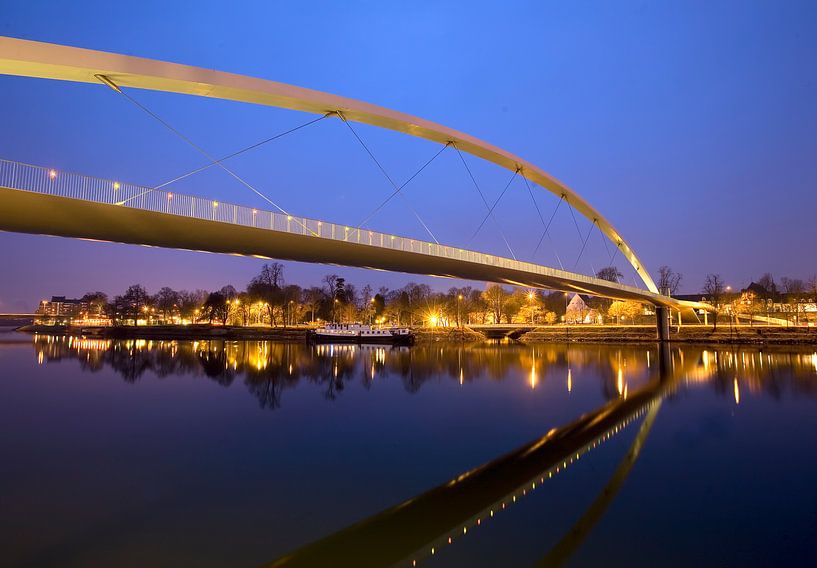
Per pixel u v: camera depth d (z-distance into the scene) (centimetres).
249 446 1562
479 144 3581
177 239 2305
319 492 1163
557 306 13138
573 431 1794
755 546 877
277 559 831
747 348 6016
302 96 2291
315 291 11969
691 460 1420
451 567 808
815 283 8356
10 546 861
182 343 7488
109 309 12675
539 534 940
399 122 2919
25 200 1619
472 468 1356
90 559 819
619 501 1107
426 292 12675
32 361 4212
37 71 1522
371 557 843
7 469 1296
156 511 1034
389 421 1955
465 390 2780
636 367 3978
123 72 1636
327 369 3841
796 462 1384
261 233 2250
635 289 6388
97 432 1716
